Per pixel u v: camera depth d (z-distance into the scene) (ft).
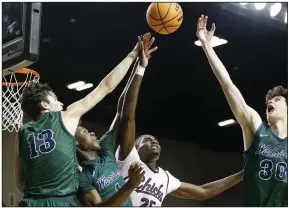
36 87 14.33
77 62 26.45
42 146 13.48
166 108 31.73
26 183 13.53
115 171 14.76
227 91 15.66
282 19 24.40
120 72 14.71
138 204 15.42
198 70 28.68
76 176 13.61
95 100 14.28
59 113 13.89
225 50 27.20
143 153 16.25
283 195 15.06
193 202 29.55
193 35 25.67
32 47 13.97
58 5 22.68
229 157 32.78
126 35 25.12
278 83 28.89
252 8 23.86
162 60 27.94
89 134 15.12
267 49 26.71
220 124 32.40
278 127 15.65
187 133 32.40
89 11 23.21
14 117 17.04
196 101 31.27
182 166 31.91
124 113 15.34
